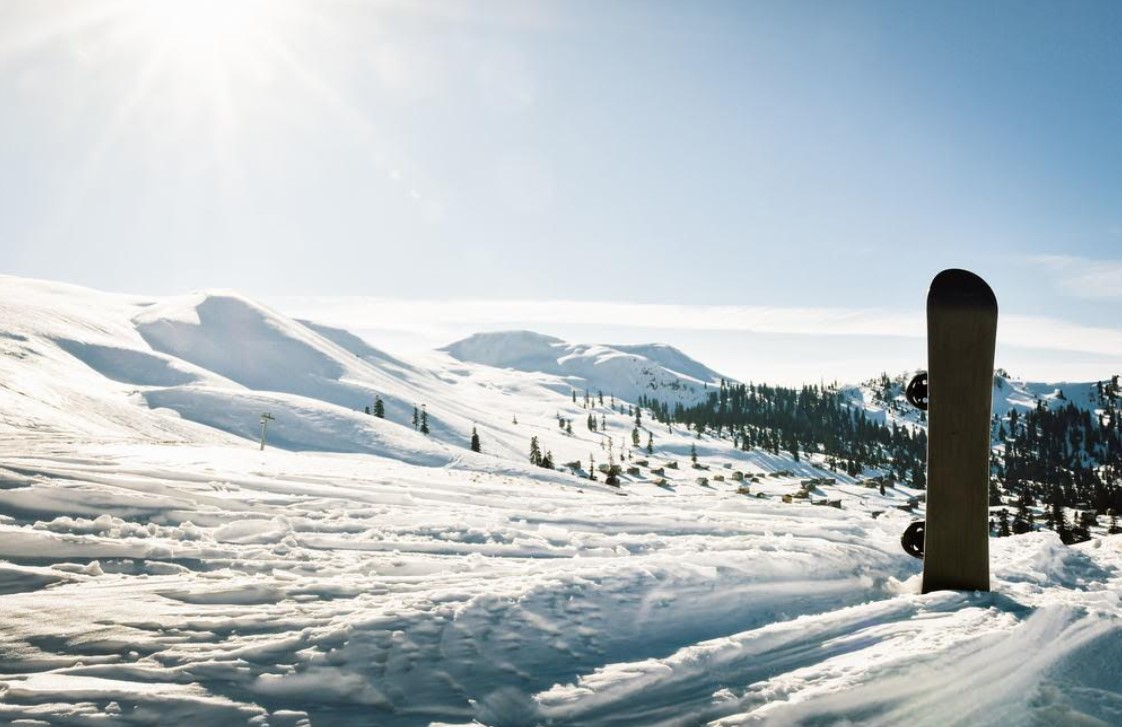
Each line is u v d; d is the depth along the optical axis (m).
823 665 2.82
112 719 1.97
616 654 2.87
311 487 6.93
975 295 3.99
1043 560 5.25
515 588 3.47
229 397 100.81
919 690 2.56
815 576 4.34
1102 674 2.75
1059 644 3.04
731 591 3.84
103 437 15.35
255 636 2.65
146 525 4.53
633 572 3.96
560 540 5.31
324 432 92.31
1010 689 2.59
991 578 4.62
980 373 3.98
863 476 177.00
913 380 4.26
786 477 156.88
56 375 94.62
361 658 2.53
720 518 6.97
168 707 2.07
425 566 4.10
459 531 5.35
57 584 3.17
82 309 182.50
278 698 2.22
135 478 5.93
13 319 124.19
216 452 10.18
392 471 10.48
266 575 3.64
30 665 2.25
